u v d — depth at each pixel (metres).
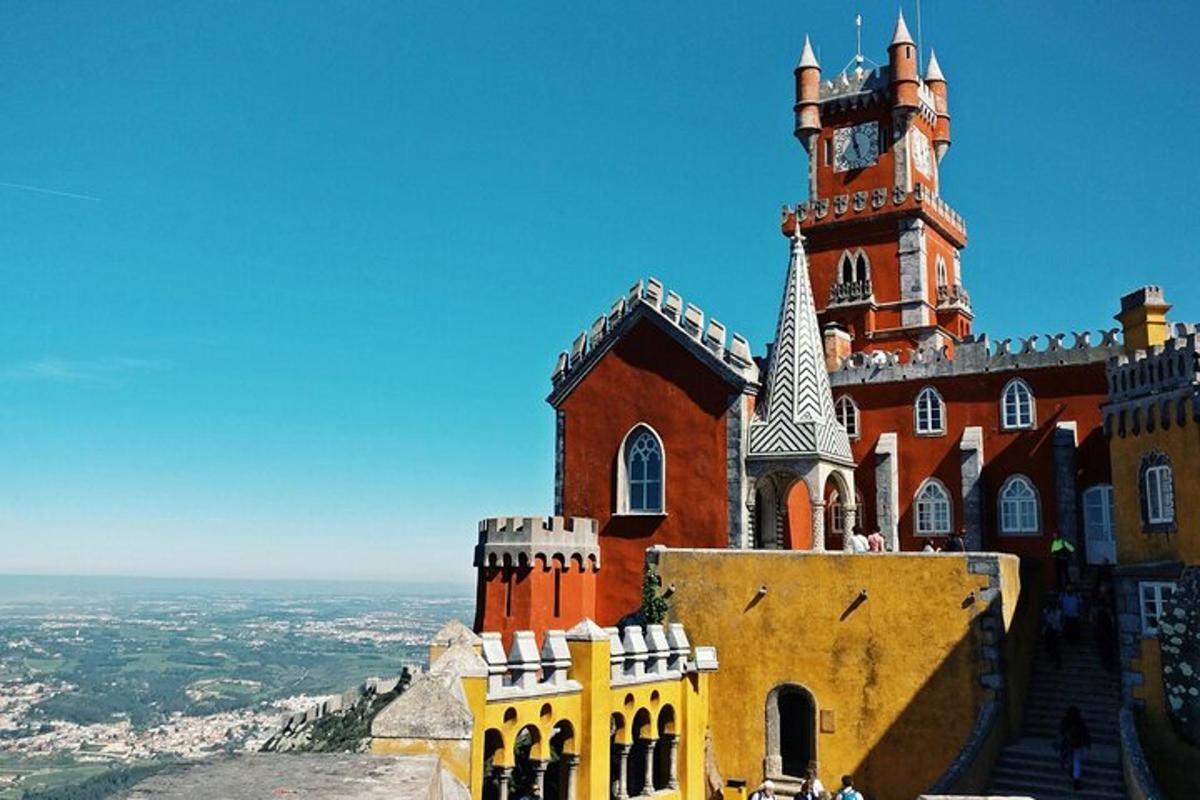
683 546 45.47
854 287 60.25
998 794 30.38
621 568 47.03
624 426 48.09
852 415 54.38
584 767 30.70
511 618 43.78
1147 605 32.28
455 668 26.06
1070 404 48.75
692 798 35.62
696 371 46.28
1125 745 29.56
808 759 36.53
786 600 37.50
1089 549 47.59
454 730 15.13
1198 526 30.47
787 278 46.84
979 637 34.09
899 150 60.69
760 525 47.56
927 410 52.41
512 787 34.56
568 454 49.59
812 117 63.34
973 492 49.84
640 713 34.09
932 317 60.59
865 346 59.62
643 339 48.22
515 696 28.53
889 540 51.44
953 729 34.09
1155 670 31.52
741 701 37.56
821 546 41.78
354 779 8.07
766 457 43.62
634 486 47.75
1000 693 33.38
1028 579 38.34
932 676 34.72
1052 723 34.06
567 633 31.70
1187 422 31.23
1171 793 30.38
